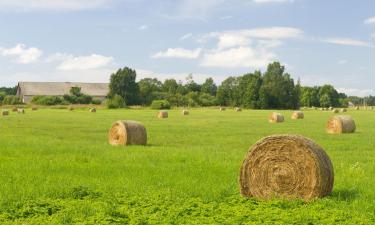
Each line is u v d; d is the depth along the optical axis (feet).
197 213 39.65
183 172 58.65
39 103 478.18
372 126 164.14
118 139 98.22
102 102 530.68
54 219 37.58
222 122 187.83
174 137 115.44
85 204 42.22
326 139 109.50
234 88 563.07
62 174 57.36
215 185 50.57
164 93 577.84
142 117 234.58
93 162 67.56
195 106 529.45
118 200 43.83
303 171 46.62
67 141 101.96
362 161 69.87
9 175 56.39
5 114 250.57
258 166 48.21
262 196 47.85
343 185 51.21
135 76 558.56
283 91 530.27
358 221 37.22
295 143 46.78
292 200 45.27
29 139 104.78
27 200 43.78
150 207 41.09
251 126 161.17
